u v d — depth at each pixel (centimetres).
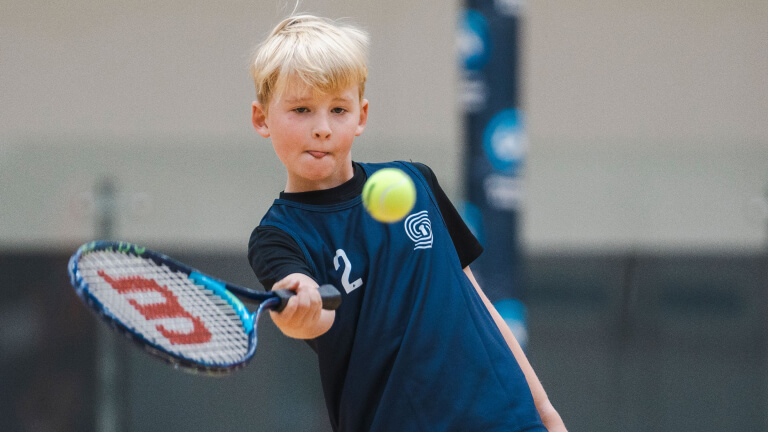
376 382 818
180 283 796
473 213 1762
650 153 3055
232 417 2861
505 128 1750
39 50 2934
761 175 3048
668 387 3019
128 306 764
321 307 738
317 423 2858
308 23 823
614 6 3055
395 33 2927
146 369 2881
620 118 3067
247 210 2950
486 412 809
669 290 3044
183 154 2948
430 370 807
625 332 3030
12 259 2895
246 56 2956
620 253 3045
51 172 2922
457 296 838
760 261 3025
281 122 795
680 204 3052
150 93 2953
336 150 800
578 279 3045
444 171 2914
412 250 832
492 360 832
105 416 2866
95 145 2938
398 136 2933
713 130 3067
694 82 3062
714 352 3019
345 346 822
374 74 2923
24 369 2881
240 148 2956
